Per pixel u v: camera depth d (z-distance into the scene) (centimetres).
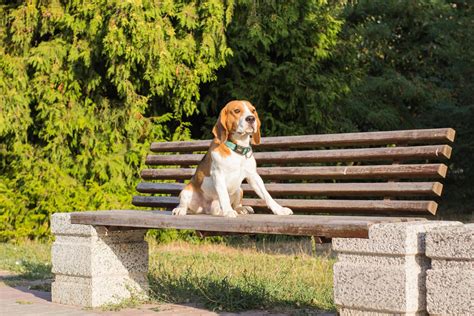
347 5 1745
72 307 600
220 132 532
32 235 1130
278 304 602
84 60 1095
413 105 1831
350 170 524
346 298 421
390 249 400
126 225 552
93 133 1154
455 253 373
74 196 1120
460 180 1741
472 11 1861
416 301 399
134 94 1138
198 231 509
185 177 652
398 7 1808
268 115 1255
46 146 1153
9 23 1160
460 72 1714
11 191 1140
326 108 1299
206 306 600
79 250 600
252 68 1252
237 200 557
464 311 371
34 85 1131
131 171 1156
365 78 1652
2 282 748
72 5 1113
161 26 1079
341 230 419
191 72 1132
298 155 564
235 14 1192
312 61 1257
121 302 609
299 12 1236
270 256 925
